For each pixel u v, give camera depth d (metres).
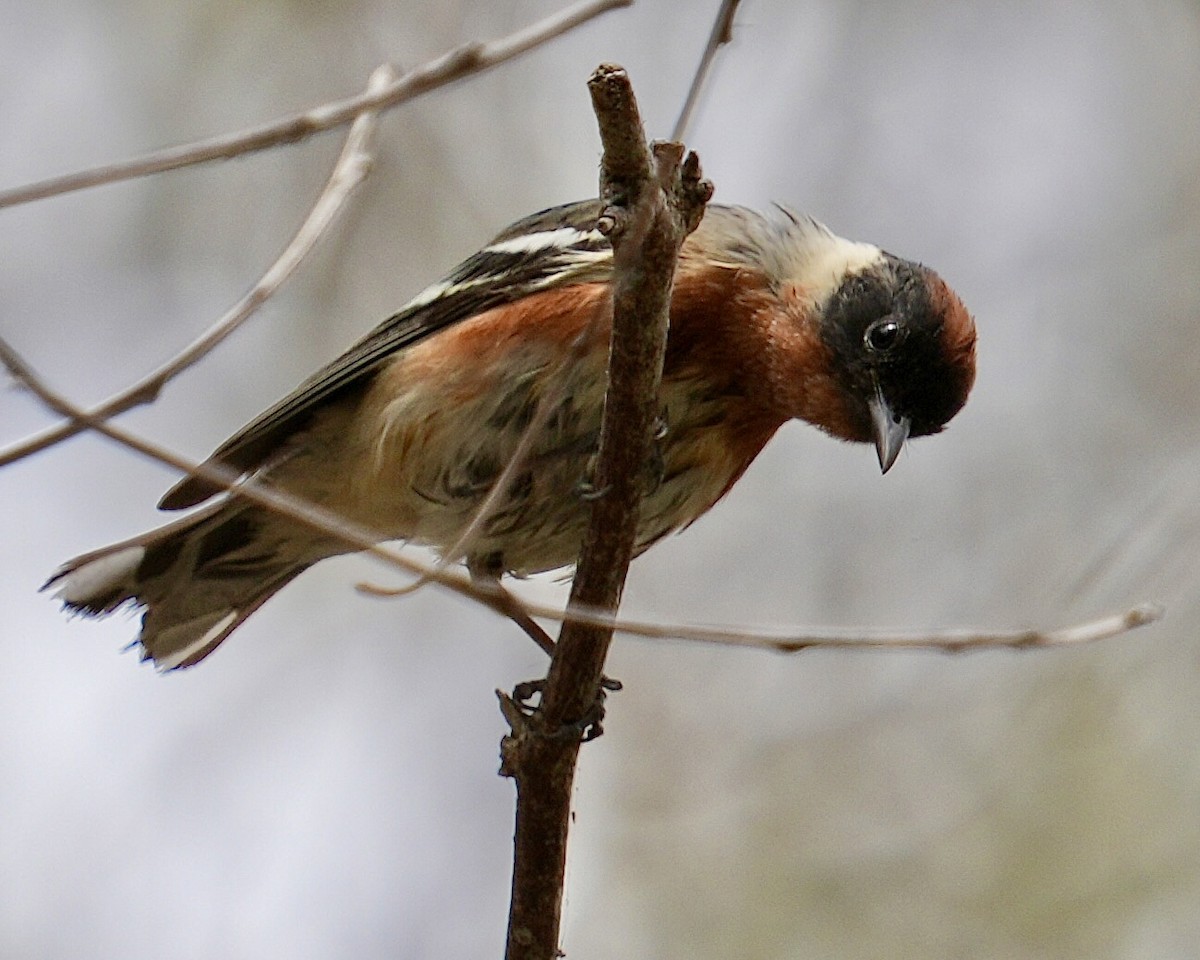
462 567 9.65
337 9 14.25
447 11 14.23
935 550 13.62
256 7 14.33
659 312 6.86
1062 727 13.28
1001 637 7.21
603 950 12.77
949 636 7.15
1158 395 13.90
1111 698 13.28
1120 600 13.18
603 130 6.41
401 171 13.97
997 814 13.15
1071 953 12.74
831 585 13.56
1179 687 13.20
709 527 13.78
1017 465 13.80
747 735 13.38
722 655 13.53
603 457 7.21
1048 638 7.26
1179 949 12.63
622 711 13.45
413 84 5.59
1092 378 14.03
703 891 12.97
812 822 13.18
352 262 13.80
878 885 13.00
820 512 13.80
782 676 13.52
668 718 13.42
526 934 7.66
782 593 13.60
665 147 6.48
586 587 7.42
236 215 14.14
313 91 14.14
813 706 13.47
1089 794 13.13
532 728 7.54
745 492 13.91
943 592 13.49
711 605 13.51
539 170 14.20
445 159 14.09
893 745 13.34
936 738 13.33
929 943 12.82
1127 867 12.95
